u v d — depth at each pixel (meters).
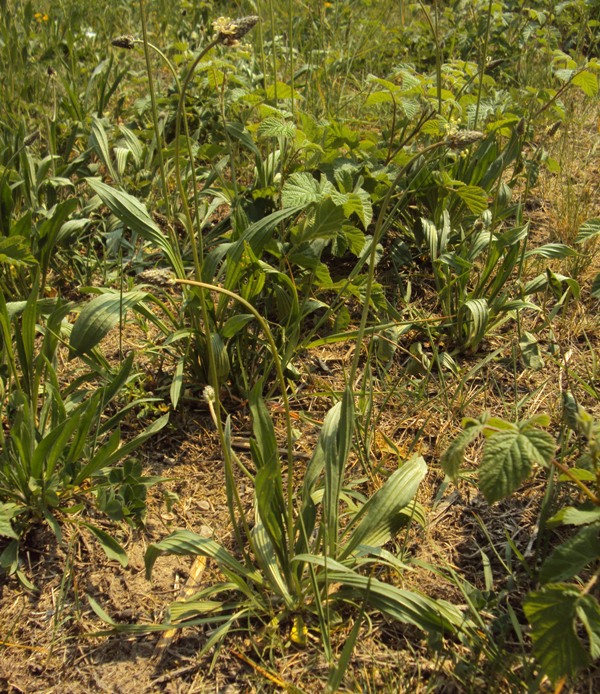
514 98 4.34
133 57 5.45
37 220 3.36
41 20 5.23
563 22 5.37
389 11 6.12
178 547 1.95
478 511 2.30
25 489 2.23
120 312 2.27
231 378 2.75
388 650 1.90
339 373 2.87
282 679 1.86
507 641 1.89
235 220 2.87
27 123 4.19
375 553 1.91
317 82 4.45
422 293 3.24
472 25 4.89
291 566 1.94
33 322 2.36
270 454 1.90
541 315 3.09
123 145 3.87
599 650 1.44
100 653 1.97
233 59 4.37
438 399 2.71
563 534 2.19
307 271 3.04
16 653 1.98
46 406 2.39
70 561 2.19
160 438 2.61
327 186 2.66
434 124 2.93
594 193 3.86
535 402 2.68
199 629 2.00
